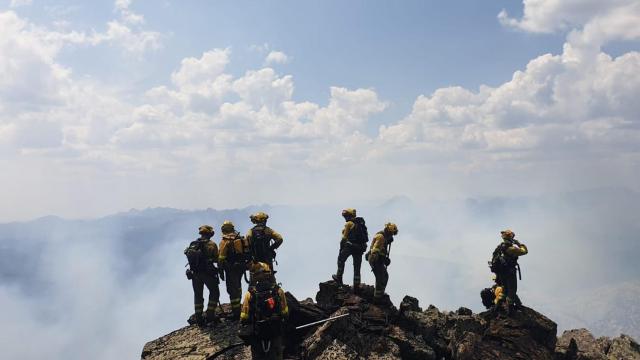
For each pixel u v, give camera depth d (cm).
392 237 1362
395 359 1112
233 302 1242
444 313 1468
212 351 1097
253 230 1228
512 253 1414
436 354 1245
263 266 965
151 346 1173
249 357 1061
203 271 1258
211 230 1300
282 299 941
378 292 1336
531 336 1348
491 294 1483
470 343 1220
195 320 1302
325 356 1060
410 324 1273
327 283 1403
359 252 1405
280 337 952
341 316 1143
